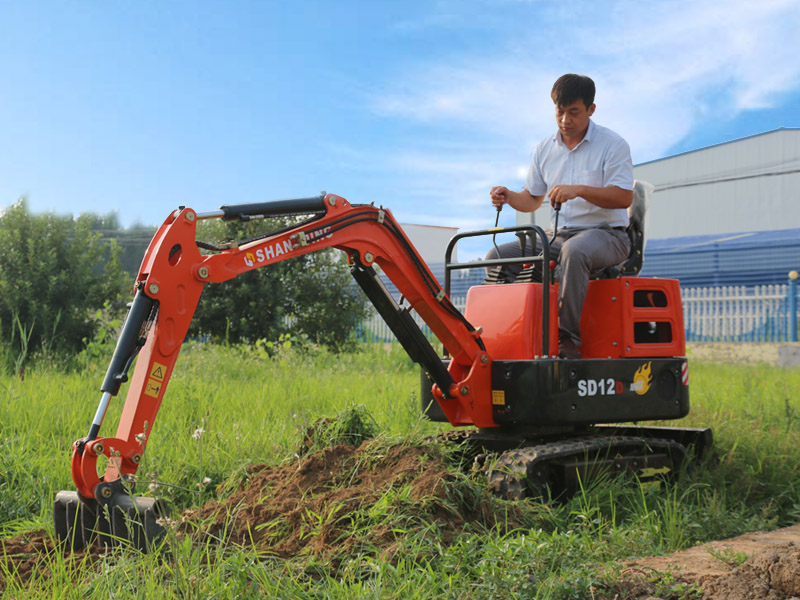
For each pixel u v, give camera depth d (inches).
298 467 177.9
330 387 363.3
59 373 392.5
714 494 196.5
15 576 127.7
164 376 142.7
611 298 213.5
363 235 179.2
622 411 207.5
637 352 213.9
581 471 195.6
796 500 211.6
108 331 490.3
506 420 199.8
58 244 506.6
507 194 233.9
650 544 158.7
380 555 132.6
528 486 183.0
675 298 226.2
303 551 137.5
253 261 156.6
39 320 479.5
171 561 126.9
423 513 149.6
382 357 573.6
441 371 198.8
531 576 129.0
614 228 222.1
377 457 173.5
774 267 1101.1
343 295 615.8
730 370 567.5
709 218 1307.8
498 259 216.2
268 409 292.8
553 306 205.6
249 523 150.3
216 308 564.4
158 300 142.3
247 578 123.0
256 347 514.0
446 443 203.8
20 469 200.5
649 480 218.2
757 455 238.4
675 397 223.1
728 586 124.5
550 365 193.3
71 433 249.4
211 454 214.4
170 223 151.0
